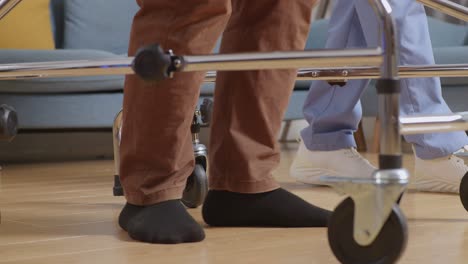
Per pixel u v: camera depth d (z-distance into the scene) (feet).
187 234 4.36
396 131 3.24
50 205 6.37
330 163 7.20
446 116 4.44
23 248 4.28
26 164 11.37
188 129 4.43
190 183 5.75
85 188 7.89
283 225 4.90
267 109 4.75
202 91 11.84
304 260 3.86
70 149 13.64
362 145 14.12
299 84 13.03
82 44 12.92
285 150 13.99
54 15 13.20
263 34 4.72
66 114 10.95
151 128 4.33
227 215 4.91
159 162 4.43
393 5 6.47
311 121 7.21
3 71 4.26
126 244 4.35
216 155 4.85
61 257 3.99
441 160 6.79
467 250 4.14
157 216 4.42
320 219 4.86
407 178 3.21
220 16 4.19
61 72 4.04
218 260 3.86
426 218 5.33
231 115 4.75
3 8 4.49
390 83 3.24
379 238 3.27
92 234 4.74
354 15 6.90
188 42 4.15
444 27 14.23
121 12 13.30
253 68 3.43
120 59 3.79
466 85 12.58
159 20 4.20
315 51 3.35
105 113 11.18
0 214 5.56
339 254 3.38
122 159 4.56
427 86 6.68
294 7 4.76
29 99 10.74
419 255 4.00
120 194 6.12
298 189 7.33
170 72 3.46
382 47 3.28
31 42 12.27
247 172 4.80
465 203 5.30
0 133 4.97
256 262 3.81
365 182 3.20
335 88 7.04
